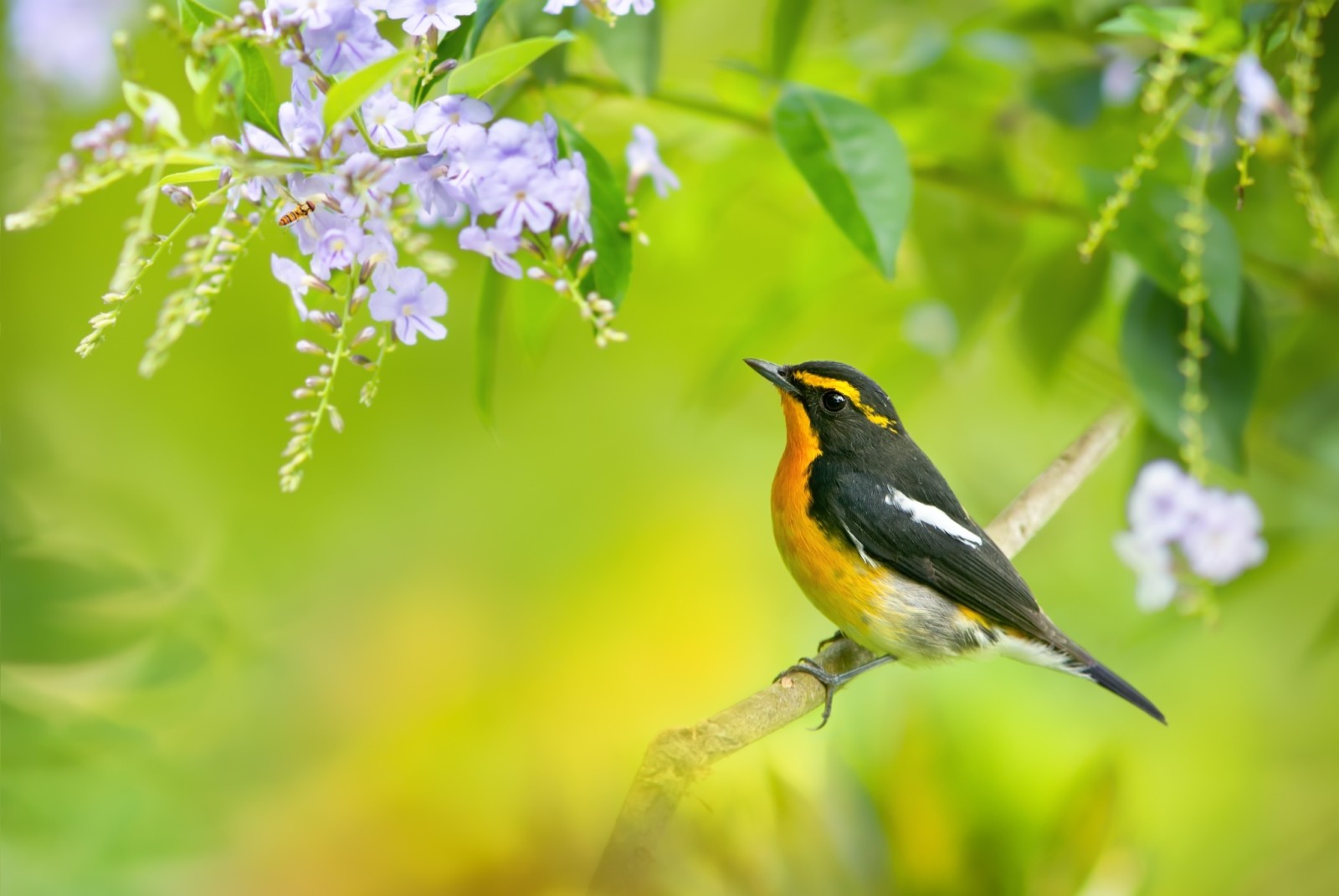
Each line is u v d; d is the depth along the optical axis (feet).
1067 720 38.65
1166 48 27.99
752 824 22.00
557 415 45.96
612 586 45.91
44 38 29.14
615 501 46.37
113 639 28.68
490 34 27.04
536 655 44.57
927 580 32.40
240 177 18.30
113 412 40.50
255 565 40.88
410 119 19.58
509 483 45.39
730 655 46.34
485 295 25.66
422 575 43.93
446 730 42.63
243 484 41.93
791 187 35.73
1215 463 29.63
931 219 34.32
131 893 27.53
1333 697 39.88
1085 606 40.29
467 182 19.60
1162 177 32.45
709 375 37.29
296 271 19.21
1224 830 39.01
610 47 27.48
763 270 41.09
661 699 45.16
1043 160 35.04
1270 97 24.91
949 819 21.86
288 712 36.91
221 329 40.93
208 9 19.77
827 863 21.67
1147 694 40.16
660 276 40.98
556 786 33.32
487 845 32.65
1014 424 42.06
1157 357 29.78
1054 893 21.84
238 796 32.73
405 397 43.52
